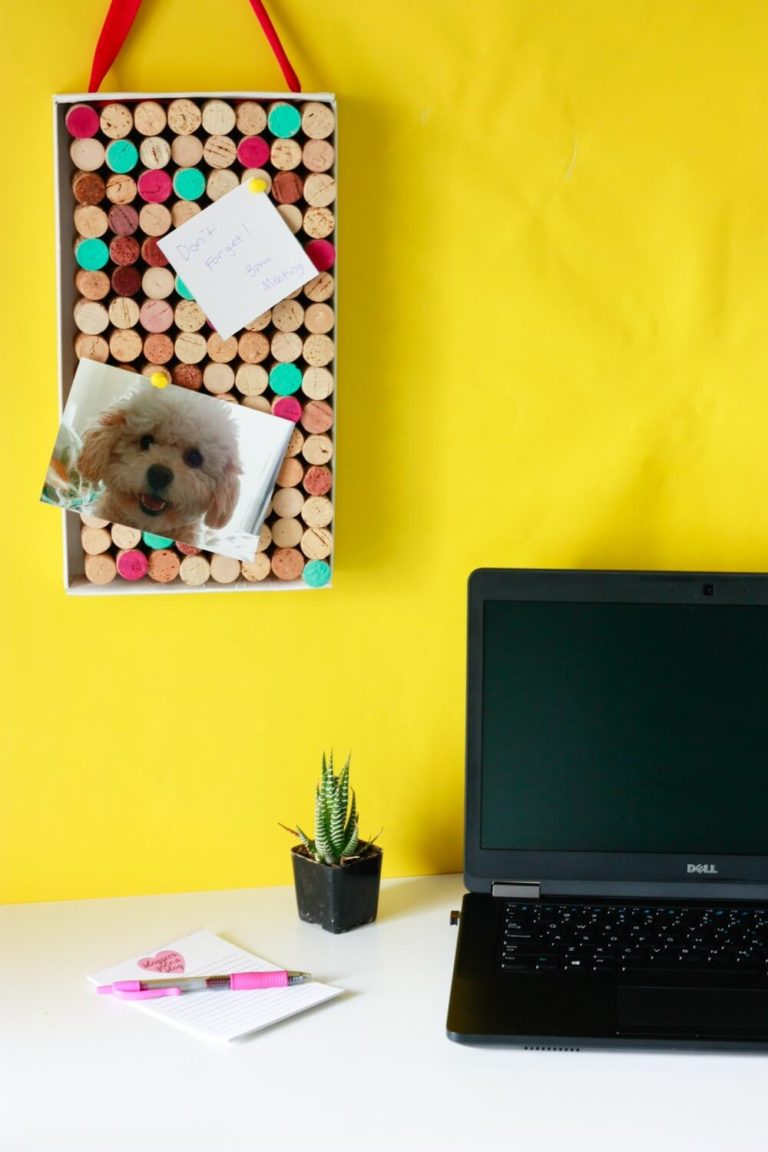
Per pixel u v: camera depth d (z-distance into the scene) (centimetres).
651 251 143
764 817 134
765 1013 113
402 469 143
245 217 128
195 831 145
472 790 134
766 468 149
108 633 140
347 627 145
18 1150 95
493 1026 110
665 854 133
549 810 134
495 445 144
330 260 131
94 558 132
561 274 142
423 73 137
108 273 129
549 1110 101
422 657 147
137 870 144
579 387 145
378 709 147
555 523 147
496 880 134
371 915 136
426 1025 114
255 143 128
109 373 129
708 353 146
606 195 142
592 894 134
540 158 140
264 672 144
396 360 141
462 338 142
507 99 139
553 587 134
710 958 121
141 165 128
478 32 137
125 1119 99
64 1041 111
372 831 149
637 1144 96
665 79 141
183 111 126
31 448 135
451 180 139
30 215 132
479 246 141
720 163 143
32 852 142
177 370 131
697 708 134
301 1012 117
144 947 130
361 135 137
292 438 134
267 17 130
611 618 134
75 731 141
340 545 143
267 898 143
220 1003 117
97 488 130
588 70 139
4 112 130
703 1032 109
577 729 134
